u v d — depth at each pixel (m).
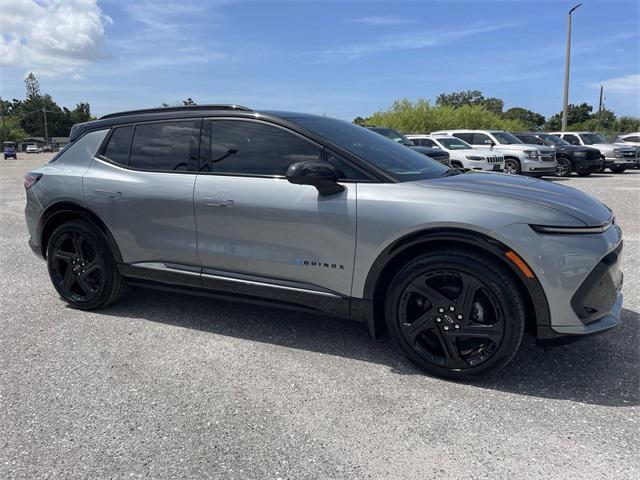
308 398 2.80
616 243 2.83
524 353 3.30
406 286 2.96
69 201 4.03
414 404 2.72
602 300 2.78
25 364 3.25
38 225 4.28
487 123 36.62
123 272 3.98
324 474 2.18
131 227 3.82
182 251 3.65
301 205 3.18
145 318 4.04
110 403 2.77
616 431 2.44
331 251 3.13
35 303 4.45
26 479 2.17
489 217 2.74
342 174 3.16
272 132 3.41
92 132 4.15
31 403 2.78
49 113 130.25
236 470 2.21
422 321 2.96
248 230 3.37
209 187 3.49
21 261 6.05
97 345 3.53
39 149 90.75
